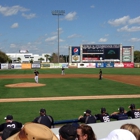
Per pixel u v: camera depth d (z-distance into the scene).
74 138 3.67
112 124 6.80
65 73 70.44
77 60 106.12
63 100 24.20
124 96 26.91
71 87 35.59
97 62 106.25
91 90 32.06
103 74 66.06
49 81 45.44
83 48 105.50
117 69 92.75
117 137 3.51
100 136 5.79
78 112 18.59
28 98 25.45
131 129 3.67
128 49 105.75
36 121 9.78
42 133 3.07
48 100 24.20
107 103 22.50
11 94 28.30
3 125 9.20
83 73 70.19
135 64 106.81
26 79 50.97
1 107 20.50
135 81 45.69
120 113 11.99
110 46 105.00
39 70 88.31
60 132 3.68
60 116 17.22
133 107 12.73
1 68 100.81
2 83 41.62
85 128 3.67
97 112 18.70
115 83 41.72
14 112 18.58
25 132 3.05
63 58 187.25
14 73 71.81
